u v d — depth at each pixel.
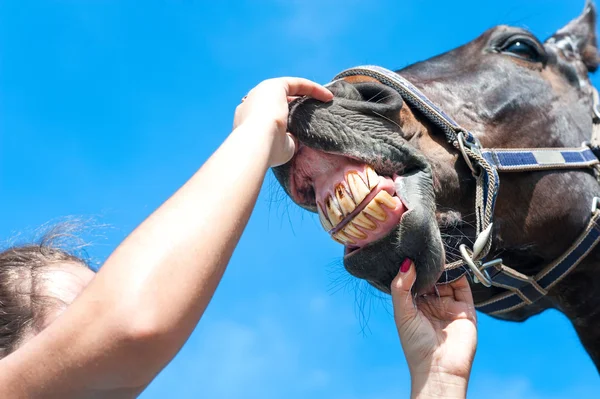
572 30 4.11
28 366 1.41
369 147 2.49
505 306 3.41
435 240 2.50
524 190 3.25
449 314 2.73
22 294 2.00
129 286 1.39
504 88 3.44
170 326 1.39
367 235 2.52
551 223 3.27
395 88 2.91
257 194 1.63
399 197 2.50
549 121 3.47
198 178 1.60
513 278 3.28
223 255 1.50
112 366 1.38
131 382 1.42
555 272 3.32
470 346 2.60
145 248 1.44
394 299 2.55
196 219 1.50
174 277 1.42
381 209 2.45
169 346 1.40
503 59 3.60
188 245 1.46
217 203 1.54
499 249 3.21
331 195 2.53
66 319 1.41
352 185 2.47
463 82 3.40
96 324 1.37
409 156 2.56
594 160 3.49
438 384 2.50
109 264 1.45
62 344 1.39
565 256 3.31
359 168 2.49
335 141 2.46
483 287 3.37
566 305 3.62
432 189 2.59
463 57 3.67
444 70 3.55
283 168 2.60
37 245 2.26
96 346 1.37
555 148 3.40
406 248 2.49
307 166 2.57
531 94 3.49
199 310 1.45
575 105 3.71
